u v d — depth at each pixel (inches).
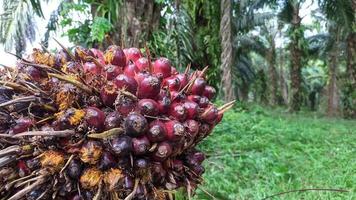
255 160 71.8
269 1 176.9
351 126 154.2
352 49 217.3
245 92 288.4
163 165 17.6
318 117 226.4
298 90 250.8
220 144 82.7
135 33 61.7
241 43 253.8
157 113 17.0
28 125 17.4
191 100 18.6
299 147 92.1
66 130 16.4
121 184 16.5
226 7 91.6
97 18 60.4
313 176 65.4
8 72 19.6
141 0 62.4
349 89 223.3
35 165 17.0
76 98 17.0
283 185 59.2
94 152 16.2
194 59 86.4
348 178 63.0
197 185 20.4
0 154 16.9
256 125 107.9
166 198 18.9
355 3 160.7
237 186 58.1
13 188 18.1
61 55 18.6
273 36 312.8
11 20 70.7
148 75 17.1
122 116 16.7
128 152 16.3
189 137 17.6
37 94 17.4
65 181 16.8
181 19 75.9
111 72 17.2
